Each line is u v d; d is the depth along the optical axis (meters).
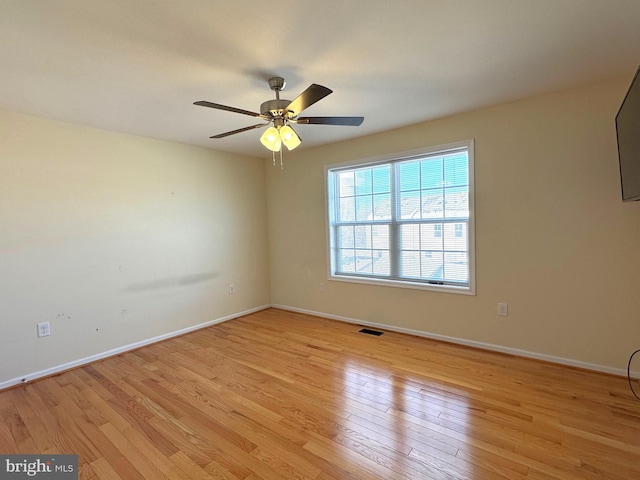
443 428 1.93
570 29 1.72
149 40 1.71
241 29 1.64
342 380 2.56
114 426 2.04
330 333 3.67
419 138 3.31
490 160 2.93
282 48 1.83
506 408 2.11
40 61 1.88
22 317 2.69
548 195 2.68
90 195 3.08
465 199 3.17
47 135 2.81
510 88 2.49
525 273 2.83
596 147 2.48
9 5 1.39
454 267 3.29
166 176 3.66
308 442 1.85
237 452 1.79
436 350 3.10
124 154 3.32
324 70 2.11
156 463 1.72
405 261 3.62
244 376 2.68
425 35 1.75
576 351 2.65
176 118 2.90
